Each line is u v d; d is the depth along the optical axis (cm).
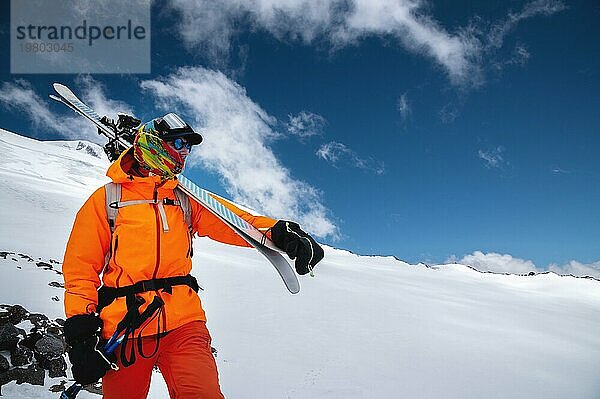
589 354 2105
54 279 980
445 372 1291
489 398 1157
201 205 321
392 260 7231
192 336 285
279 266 304
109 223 292
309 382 962
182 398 267
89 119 338
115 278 287
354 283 3256
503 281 7350
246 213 324
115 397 284
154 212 295
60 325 663
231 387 863
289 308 1797
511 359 1677
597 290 7000
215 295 1867
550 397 1319
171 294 288
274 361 1075
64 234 2588
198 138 308
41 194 4300
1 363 475
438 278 6016
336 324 1636
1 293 780
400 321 1981
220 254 3338
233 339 1233
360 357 1252
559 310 4406
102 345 279
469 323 2403
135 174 307
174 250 294
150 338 283
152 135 298
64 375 503
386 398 962
